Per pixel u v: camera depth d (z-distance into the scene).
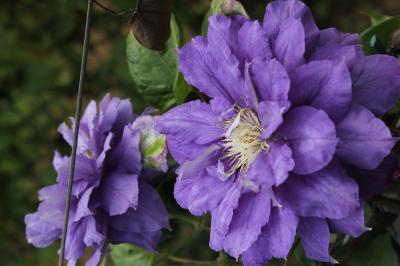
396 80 0.49
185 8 1.80
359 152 0.47
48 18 1.82
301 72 0.48
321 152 0.46
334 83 0.47
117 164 0.57
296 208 0.48
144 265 0.64
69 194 0.49
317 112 0.47
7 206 1.72
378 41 0.57
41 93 1.75
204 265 0.63
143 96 0.63
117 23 1.80
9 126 1.72
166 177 0.58
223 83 0.51
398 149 0.51
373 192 0.49
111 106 0.59
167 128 0.52
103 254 0.58
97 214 0.57
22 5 1.82
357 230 0.49
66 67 1.80
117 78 1.73
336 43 0.50
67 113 1.74
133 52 0.63
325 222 0.49
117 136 0.59
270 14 0.51
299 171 0.47
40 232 0.59
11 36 1.80
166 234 0.62
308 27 0.50
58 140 1.75
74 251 0.57
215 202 0.51
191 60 0.51
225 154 0.51
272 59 0.48
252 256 0.50
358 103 0.49
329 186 0.47
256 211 0.49
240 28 0.50
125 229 0.57
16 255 1.71
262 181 0.47
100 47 1.83
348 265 0.57
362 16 1.90
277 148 0.48
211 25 0.50
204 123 0.51
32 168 1.74
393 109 0.56
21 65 1.78
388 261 0.56
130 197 0.56
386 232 0.56
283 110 0.47
